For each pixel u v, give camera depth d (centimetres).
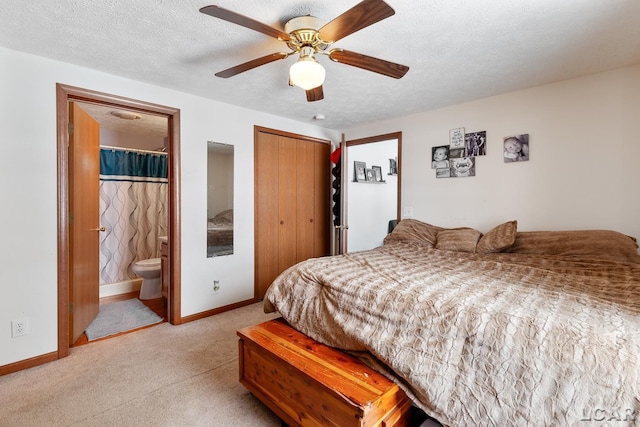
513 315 119
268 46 199
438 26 173
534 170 268
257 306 341
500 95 285
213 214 311
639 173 222
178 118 282
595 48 199
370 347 139
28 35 184
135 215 408
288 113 353
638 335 103
